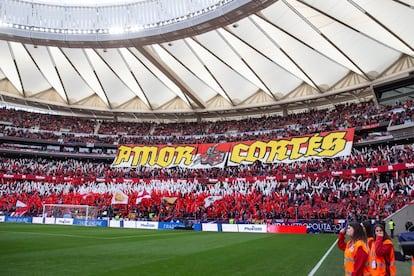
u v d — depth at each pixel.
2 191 41.88
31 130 54.38
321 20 32.69
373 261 6.38
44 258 12.17
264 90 47.81
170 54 41.59
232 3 31.62
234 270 10.65
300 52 38.81
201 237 23.83
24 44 41.81
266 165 44.88
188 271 10.29
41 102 53.66
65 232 25.27
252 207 34.09
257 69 43.12
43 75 49.00
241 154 47.41
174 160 50.44
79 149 57.16
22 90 51.22
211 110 53.69
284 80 45.62
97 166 52.81
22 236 20.91
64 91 52.03
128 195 39.53
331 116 46.88
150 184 41.75
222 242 20.33
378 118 40.50
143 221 35.47
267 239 22.86
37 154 52.78
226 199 36.12
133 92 53.75
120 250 15.35
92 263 11.38
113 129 58.91
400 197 29.91
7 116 54.53
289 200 34.41
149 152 52.34
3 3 38.41
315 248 17.50
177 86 48.34
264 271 10.59
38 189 43.00
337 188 34.81
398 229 26.64
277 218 32.78
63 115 60.25
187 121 60.38
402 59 37.75
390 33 31.53
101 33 38.72
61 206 38.84
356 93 46.41
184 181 42.28
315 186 35.12
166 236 24.34
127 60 45.50
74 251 14.50
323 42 35.97
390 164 34.31
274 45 37.97
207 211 35.56
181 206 36.78
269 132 50.28
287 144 45.22
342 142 41.22
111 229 30.81
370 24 31.44
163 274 9.70
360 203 31.72
